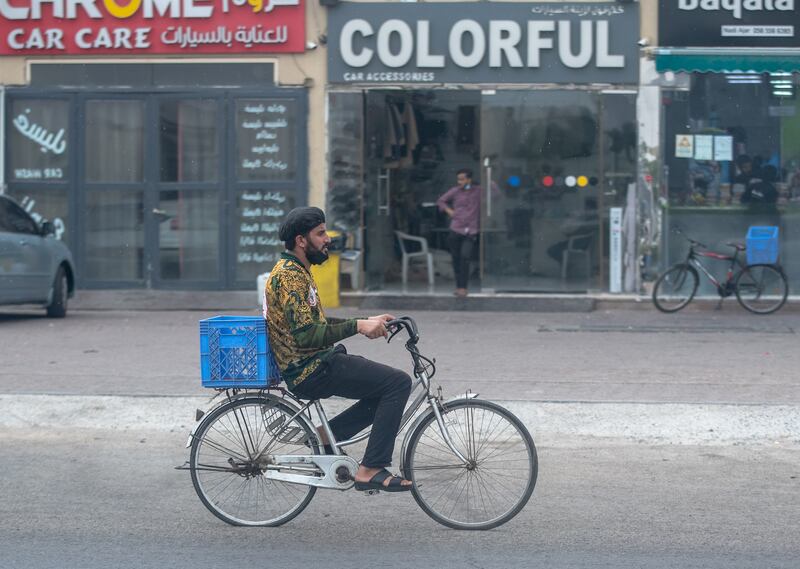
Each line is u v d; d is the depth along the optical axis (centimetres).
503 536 1623
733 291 3903
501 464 1644
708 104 4000
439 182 4309
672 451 2131
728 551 1551
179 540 1611
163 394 2456
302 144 4156
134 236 4291
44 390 2511
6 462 2058
